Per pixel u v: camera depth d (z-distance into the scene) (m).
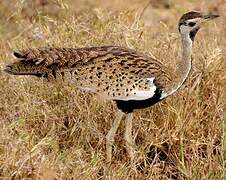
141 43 16.08
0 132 13.20
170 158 14.43
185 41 13.70
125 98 13.42
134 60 13.49
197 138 14.61
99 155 13.84
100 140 14.15
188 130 14.63
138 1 21.31
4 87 15.01
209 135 14.61
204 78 15.50
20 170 12.47
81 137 14.22
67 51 13.55
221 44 17.44
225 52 16.22
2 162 12.53
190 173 13.64
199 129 14.75
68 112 14.61
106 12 17.34
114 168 13.53
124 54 13.56
